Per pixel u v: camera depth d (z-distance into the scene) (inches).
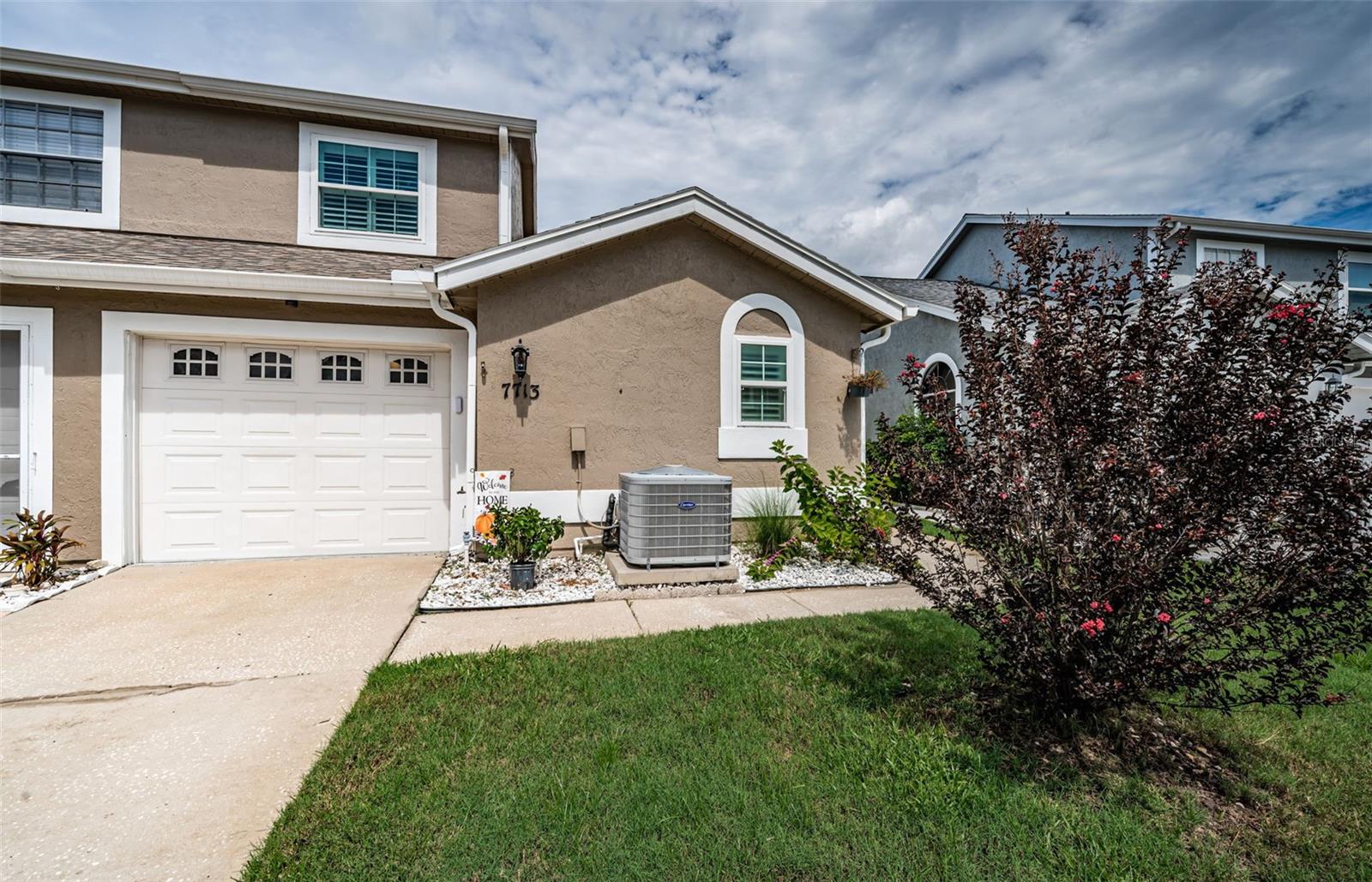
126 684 132.4
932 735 107.7
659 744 104.9
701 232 272.7
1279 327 92.0
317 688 131.5
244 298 245.4
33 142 266.2
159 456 244.5
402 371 270.1
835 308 293.7
